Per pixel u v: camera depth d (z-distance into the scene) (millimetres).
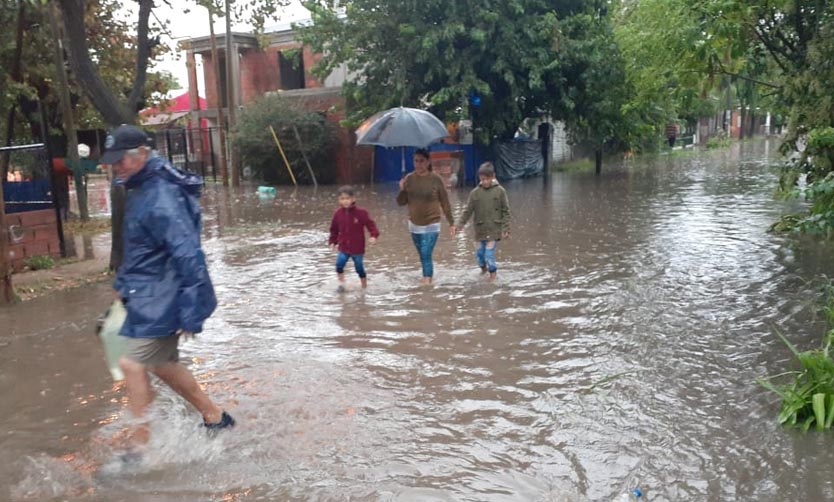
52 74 14750
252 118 25703
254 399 5266
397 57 22859
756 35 10875
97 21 15398
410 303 8094
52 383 5754
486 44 22000
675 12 11469
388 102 22938
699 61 11438
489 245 9203
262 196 21844
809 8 10094
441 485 3990
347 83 24125
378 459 4301
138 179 4277
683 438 4484
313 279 9562
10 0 13242
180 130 29109
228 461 4297
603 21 23406
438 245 12000
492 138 25281
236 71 30844
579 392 5297
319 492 3932
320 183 26719
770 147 47719
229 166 29031
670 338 6527
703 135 51250
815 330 6551
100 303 8500
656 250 10906
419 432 4676
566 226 13859
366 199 20438
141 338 4273
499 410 5008
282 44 30641
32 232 10891
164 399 5312
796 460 4148
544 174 28328
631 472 4090
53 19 13250
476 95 23406
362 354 6301
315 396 5320
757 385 5301
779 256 10047
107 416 5047
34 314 7988
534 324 7117
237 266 10695
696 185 21594
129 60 16203
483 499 3836
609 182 24078
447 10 22047
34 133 16406
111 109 10047
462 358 6141
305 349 6480
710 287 8398
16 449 4539
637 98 16312
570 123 26469
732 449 4320
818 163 8602
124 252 4371
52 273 10367
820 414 4504
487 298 8211
